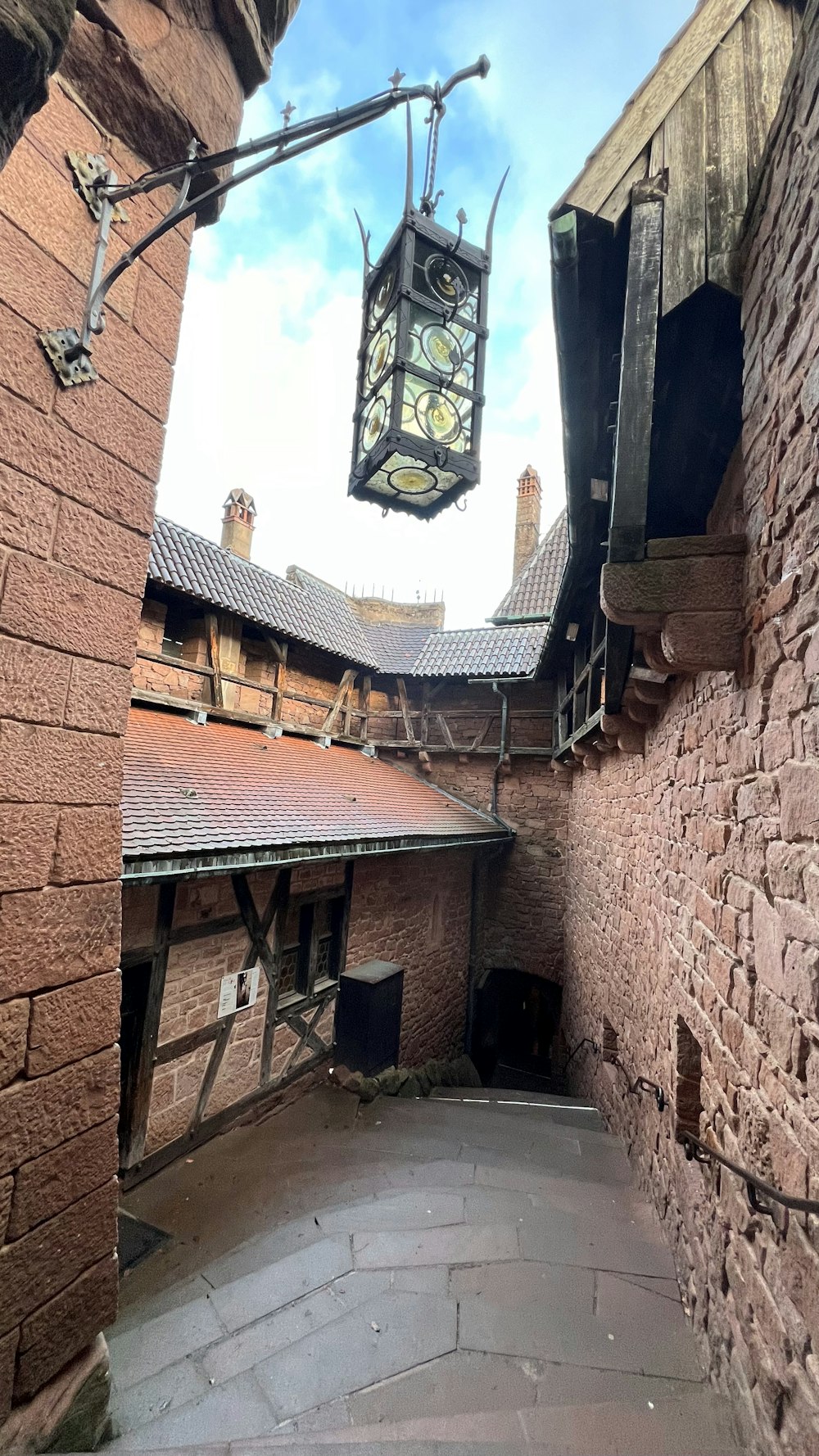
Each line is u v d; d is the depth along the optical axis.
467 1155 4.38
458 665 9.55
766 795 1.83
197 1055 4.37
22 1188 1.52
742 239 2.12
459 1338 2.41
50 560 1.54
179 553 6.71
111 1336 2.51
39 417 1.50
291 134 1.45
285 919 5.26
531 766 9.34
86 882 1.66
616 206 2.24
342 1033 5.76
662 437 2.62
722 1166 2.18
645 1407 2.04
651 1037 3.62
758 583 1.94
